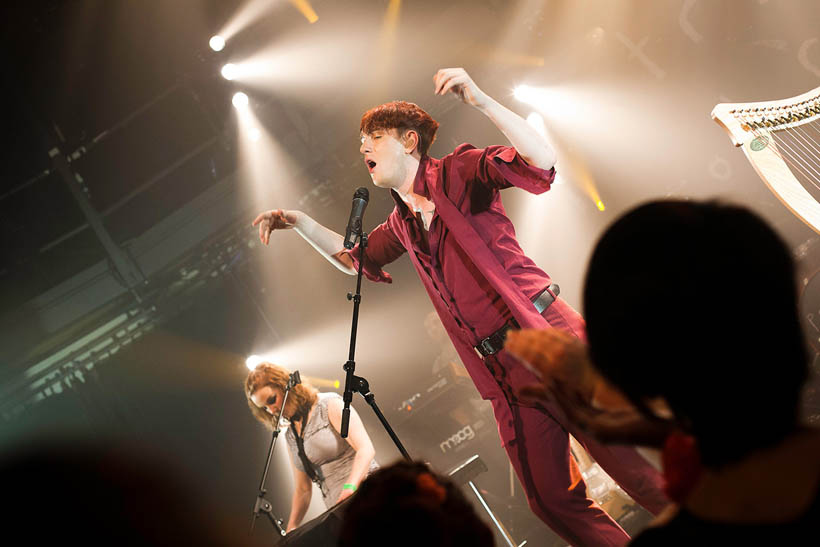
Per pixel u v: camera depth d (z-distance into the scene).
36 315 9.74
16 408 8.82
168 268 9.05
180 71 10.01
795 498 0.73
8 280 9.77
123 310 9.01
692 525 0.77
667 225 0.78
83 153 10.12
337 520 2.60
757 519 0.73
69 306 9.87
